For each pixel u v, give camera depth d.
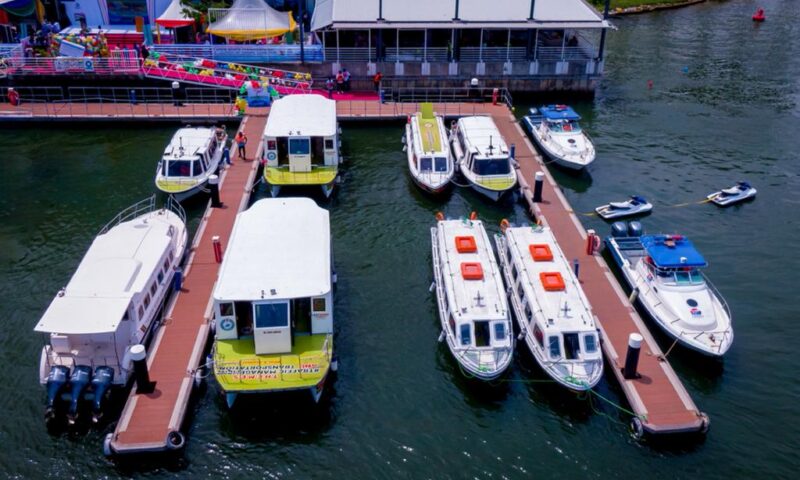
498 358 30.98
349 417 29.88
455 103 60.34
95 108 57.84
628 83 68.38
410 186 47.84
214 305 30.39
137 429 27.89
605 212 44.84
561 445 28.72
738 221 44.75
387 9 62.56
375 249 41.06
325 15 64.06
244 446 28.45
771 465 27.94
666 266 34.84
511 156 49.47
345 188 47.56
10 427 28.94
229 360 29.97
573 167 49.72
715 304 34.75
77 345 30.61
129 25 71.31
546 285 33.25
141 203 45.50
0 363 32.22
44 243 41.34
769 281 39.00
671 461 28.05
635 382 30.58
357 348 33.56
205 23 67.69
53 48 59.91
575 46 63.91
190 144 46.97
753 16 93.62
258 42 68.06
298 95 52.34
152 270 33.53
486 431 29.33
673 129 57.72
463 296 32.97
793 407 30.64
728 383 31.80
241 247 33.22
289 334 30.06
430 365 32.62
